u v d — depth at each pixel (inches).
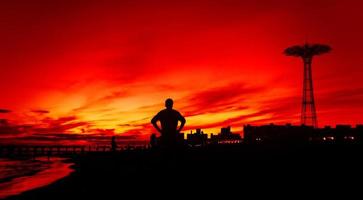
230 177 394.6
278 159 535.5
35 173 996.6
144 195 325.4
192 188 339.6
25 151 2997.0
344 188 303.1
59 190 457.4
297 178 365.4
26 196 436.8
